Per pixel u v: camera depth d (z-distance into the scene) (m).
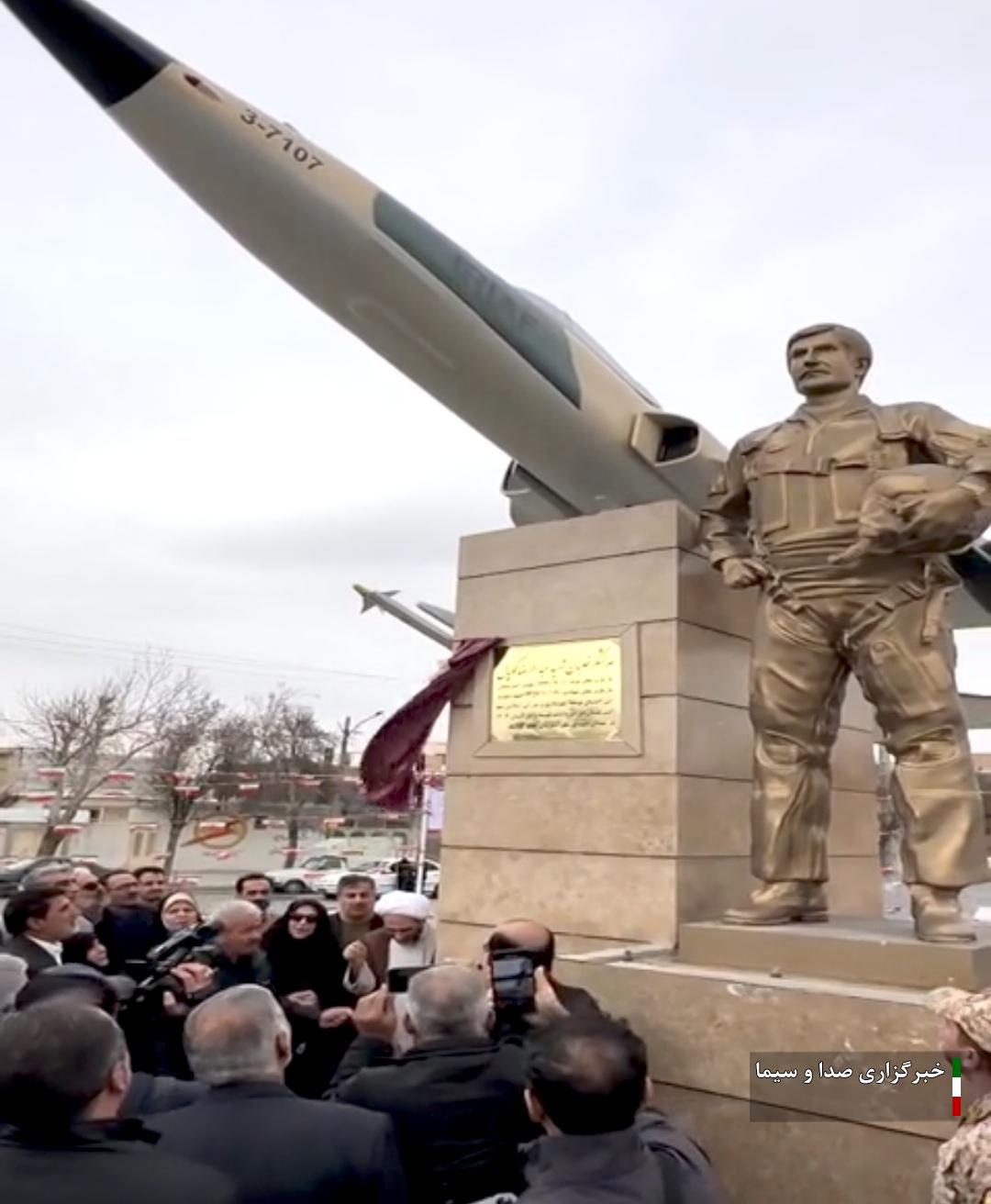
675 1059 4.08
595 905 5.12
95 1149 1.96
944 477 4.20
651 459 7.16
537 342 6.75
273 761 41.69
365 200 6.26
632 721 5.19
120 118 5.93
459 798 5.79
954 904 4.11
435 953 5.65
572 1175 2.16
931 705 4.30
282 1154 2.34
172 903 6.04
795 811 4.66
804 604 4.61
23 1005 3.04
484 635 5.90
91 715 37.56
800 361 4.82
